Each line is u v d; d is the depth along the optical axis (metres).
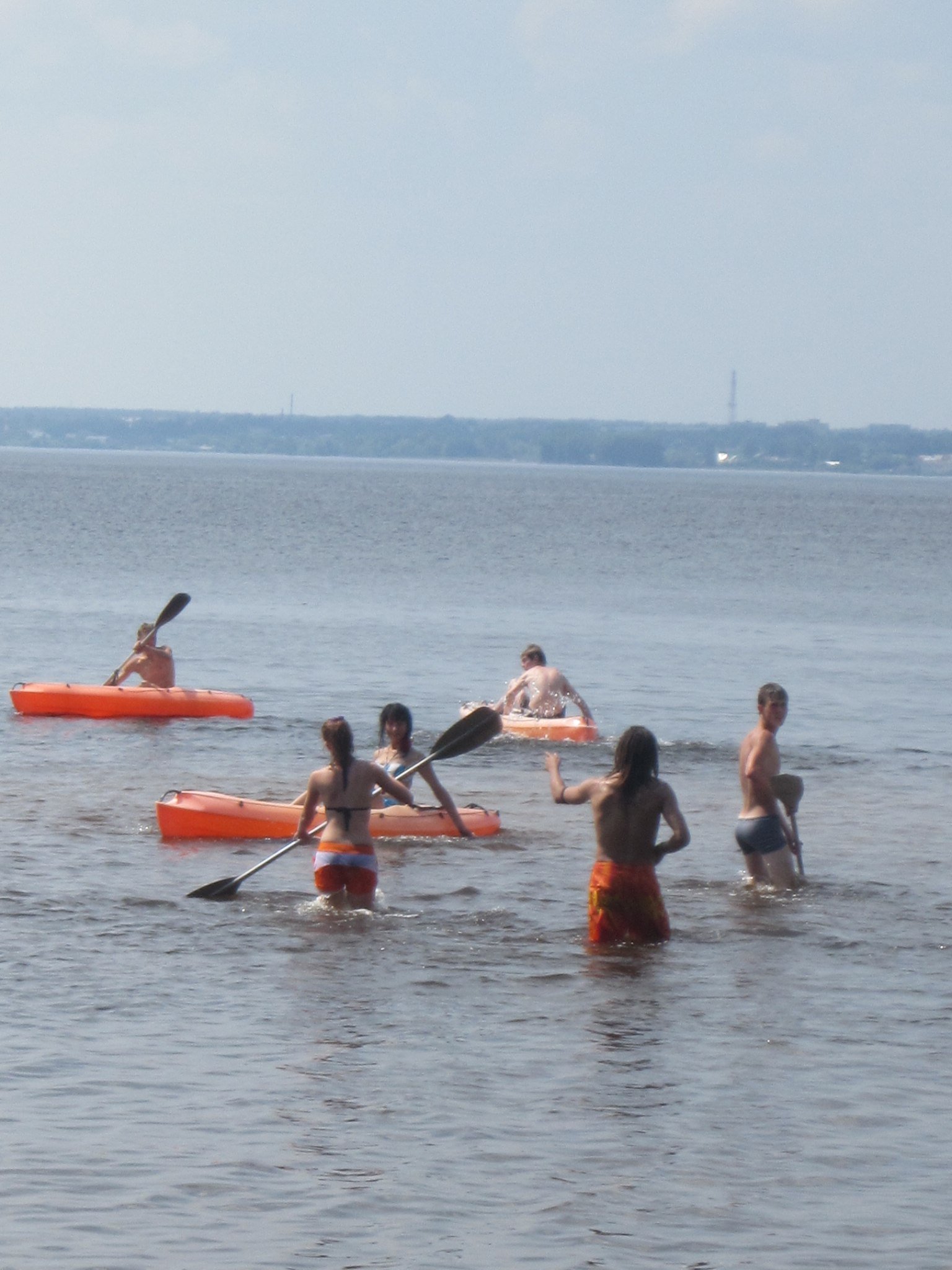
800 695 82.50
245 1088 26.27
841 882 41.09
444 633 107.62
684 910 37.97
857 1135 24.84
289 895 38.88
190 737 64.12
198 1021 29.41
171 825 44.81
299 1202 22.22
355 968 32.91
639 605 133.38
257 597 128.62
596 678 87.31
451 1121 25.05
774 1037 29.12
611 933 34.88
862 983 32.53
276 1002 30.61
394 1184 22.81
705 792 54.88
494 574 162.25
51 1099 25.55
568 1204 22.30
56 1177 22.80
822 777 58.66
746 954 34.41
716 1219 21.91
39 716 68.25
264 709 72.56
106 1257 20.55
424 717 71.06
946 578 179.38
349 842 37.69
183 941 34.62
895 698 82.81
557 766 36.34
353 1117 25.12
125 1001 30.44
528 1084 26.67
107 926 35.59
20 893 38.09
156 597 126.00
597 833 35.28
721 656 99.75
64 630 101.62
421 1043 28.52
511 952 34.25
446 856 43.66
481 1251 20.92
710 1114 25.55
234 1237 21.17
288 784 54.06
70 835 44.84
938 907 38.59
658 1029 29.47
